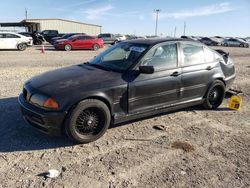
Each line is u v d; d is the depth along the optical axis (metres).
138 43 5.27
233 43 44.16
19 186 3.29
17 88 7.57
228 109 6.38
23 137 4.55
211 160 4.04
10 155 3.98
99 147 4.31
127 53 5.13
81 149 4.23
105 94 4.36
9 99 6.49
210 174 3.67
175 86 5.25
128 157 4.04
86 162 3.87
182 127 5.22
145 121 5.41
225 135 4.94
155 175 3.60
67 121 4.13
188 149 4.34
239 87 8.81
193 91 5.62
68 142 4.43
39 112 4.08
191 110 6.17
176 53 5.32
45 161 3.86
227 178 3.59
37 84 4.44
